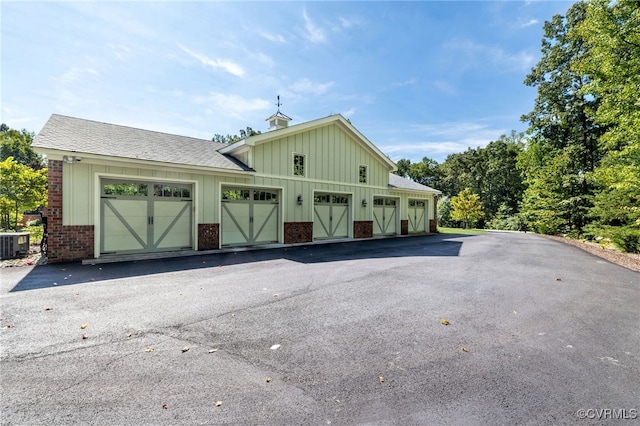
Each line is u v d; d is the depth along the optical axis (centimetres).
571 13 1884
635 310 460
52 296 507
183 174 1004
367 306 467
